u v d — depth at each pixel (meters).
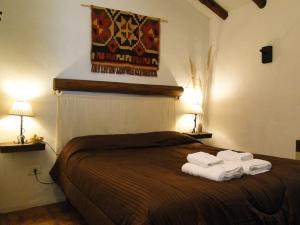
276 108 3.16
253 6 3.45
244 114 3.57
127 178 1.78
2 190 2.72
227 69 3.83
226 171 1.73
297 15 2.94
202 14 4.05
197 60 4.04
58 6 2.95
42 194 2.93
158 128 3.63
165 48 3.71
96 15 3.15
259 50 3.36
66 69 3.01
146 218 1.29
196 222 1.32
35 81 2.84
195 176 1.84
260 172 1.94
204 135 3.86
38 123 2.87
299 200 1.71
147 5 3.53
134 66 3.43
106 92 3.21
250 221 1.46
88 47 3.12
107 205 1.65
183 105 3.92
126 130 3.36
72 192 2.28
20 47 2.76
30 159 2.85
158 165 2.20
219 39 3.97
